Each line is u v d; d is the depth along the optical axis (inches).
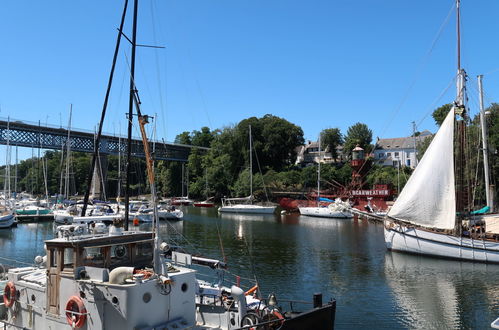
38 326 504.7
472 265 1277.1
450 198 1376.7
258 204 3863.2
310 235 2009.1
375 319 803.4
